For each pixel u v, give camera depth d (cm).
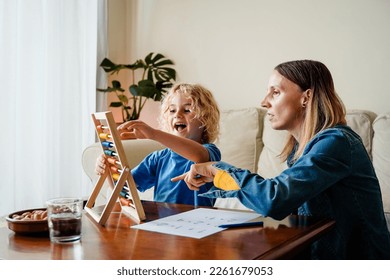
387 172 204
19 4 256
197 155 108
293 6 273
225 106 304
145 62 322
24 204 262
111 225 91
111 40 338
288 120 111
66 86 286
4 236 84
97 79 318
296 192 89
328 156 96
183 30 320
